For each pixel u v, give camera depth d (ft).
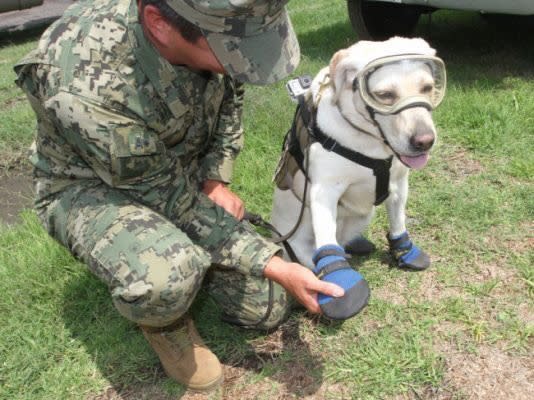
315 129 6.86
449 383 6.32
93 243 5.90
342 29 21.02
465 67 15.31
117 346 7.40
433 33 18.95
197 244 6.50
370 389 6.39
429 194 9.68
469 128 11.65
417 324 7.13
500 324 7.04
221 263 6.41
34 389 6.93
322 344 7.11
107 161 5.67
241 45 4.98
